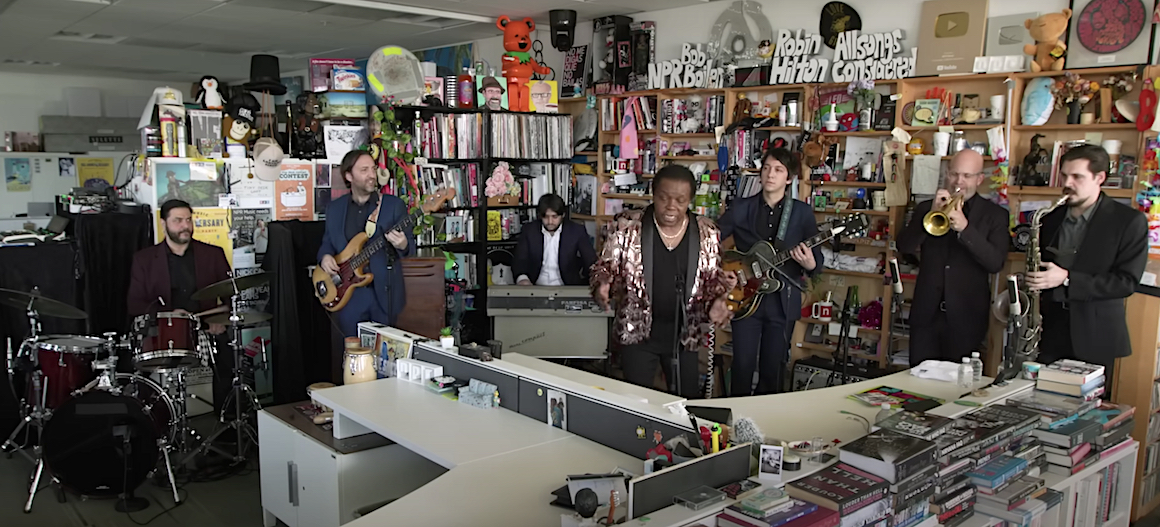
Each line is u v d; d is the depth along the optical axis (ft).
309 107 17.83
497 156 19.84
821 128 16.67
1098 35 13.29
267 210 17.38
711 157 18.61
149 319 13.24
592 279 11.34
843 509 6.16
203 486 13.51
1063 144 13.83
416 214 14.65
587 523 6.09
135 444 12.23
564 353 16.89
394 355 11.76
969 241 12.55
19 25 22.65
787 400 9.92
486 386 9.99
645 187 19.93
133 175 17.74
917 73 15.26
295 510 10.71
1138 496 12.55
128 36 25.11
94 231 15.80
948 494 7.49
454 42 26.17
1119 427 9.61
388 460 10.08
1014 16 14.21
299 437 10.40
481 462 8.09
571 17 19.66
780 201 14.44
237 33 24.47
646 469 7.17
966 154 12.76
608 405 8.52
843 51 16.22
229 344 16.75
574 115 22.30
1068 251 12.03
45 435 12.01
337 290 14.55
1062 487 8.61
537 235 18.08
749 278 13.89
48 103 35.88
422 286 16.01
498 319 16.84
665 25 19.70
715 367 16.96
